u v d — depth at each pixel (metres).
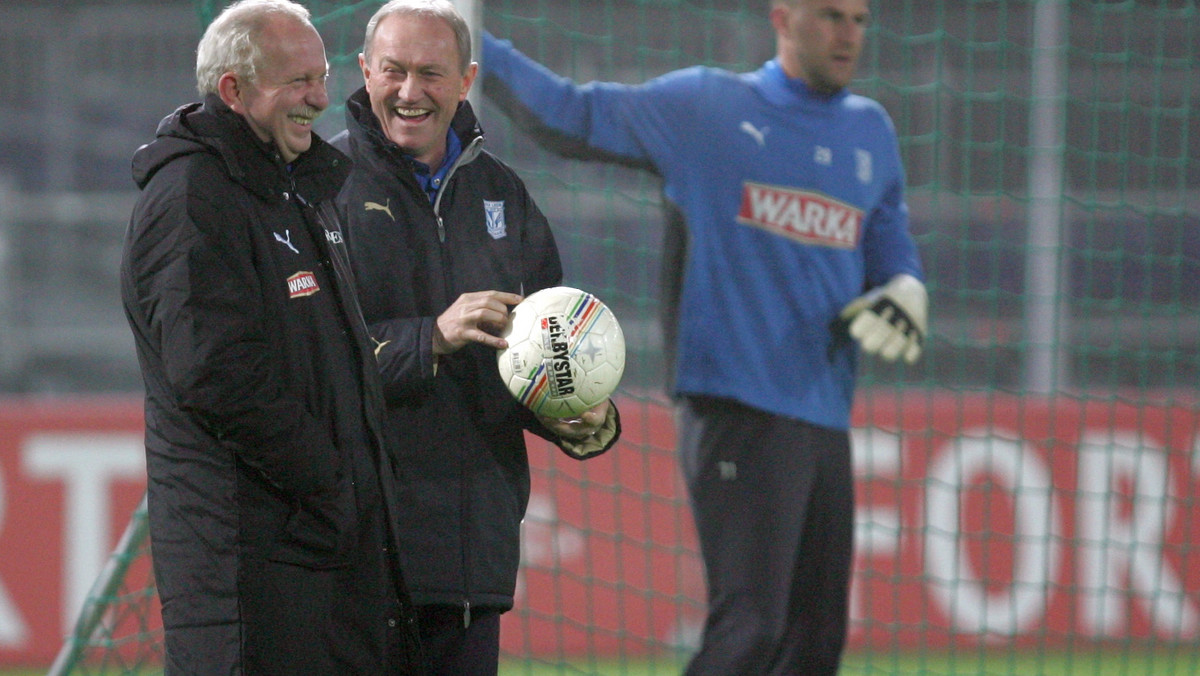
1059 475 21.59
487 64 15.15
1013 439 21.33
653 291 28.61
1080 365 26.20
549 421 10.05
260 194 8.37
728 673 15.25
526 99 15.27
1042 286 25.38
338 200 10.07
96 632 15.19
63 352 27.72
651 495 19.59
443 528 9.92
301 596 8.39
